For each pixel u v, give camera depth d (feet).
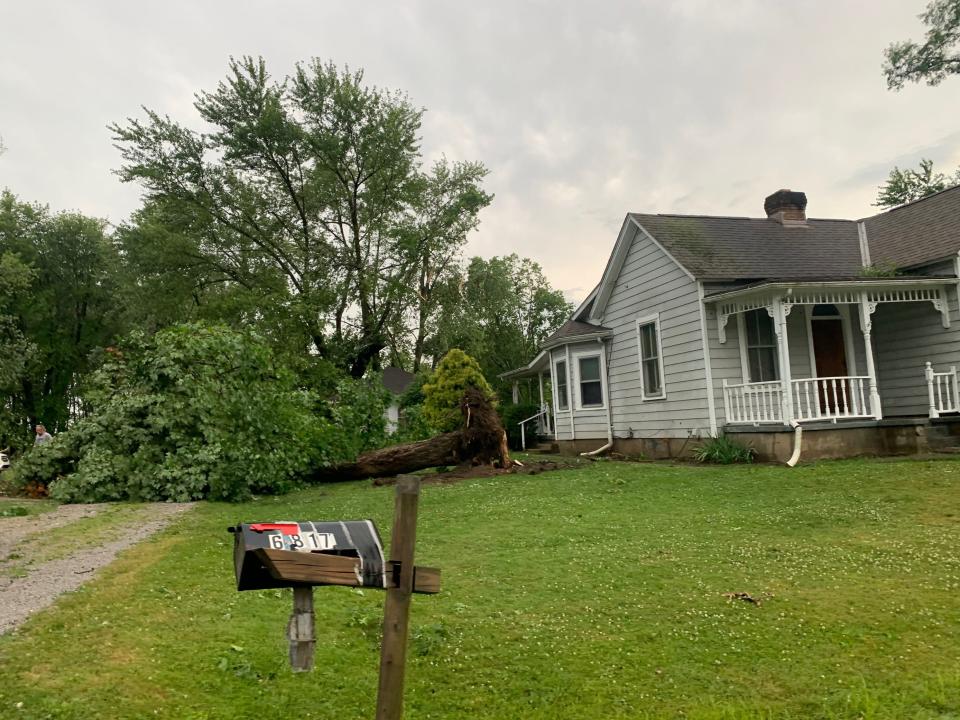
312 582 10.09
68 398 140.67
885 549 23.71
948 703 13.53
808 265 53.11
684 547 25.08
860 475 36.24
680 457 53.93
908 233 54.65
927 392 49.24
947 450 43.16
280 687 14.66
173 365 43.83
